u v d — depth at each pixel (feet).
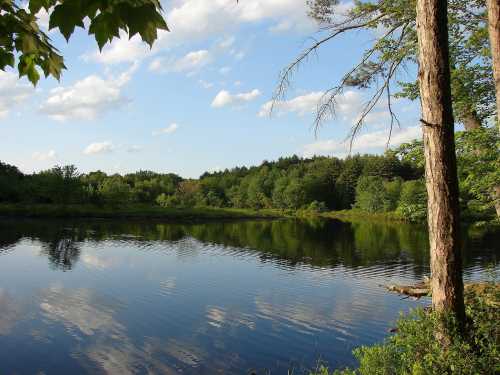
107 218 233.76
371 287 76.95
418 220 41.24
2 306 60.95
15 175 296.30
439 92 16.78
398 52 26.23
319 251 122.52
